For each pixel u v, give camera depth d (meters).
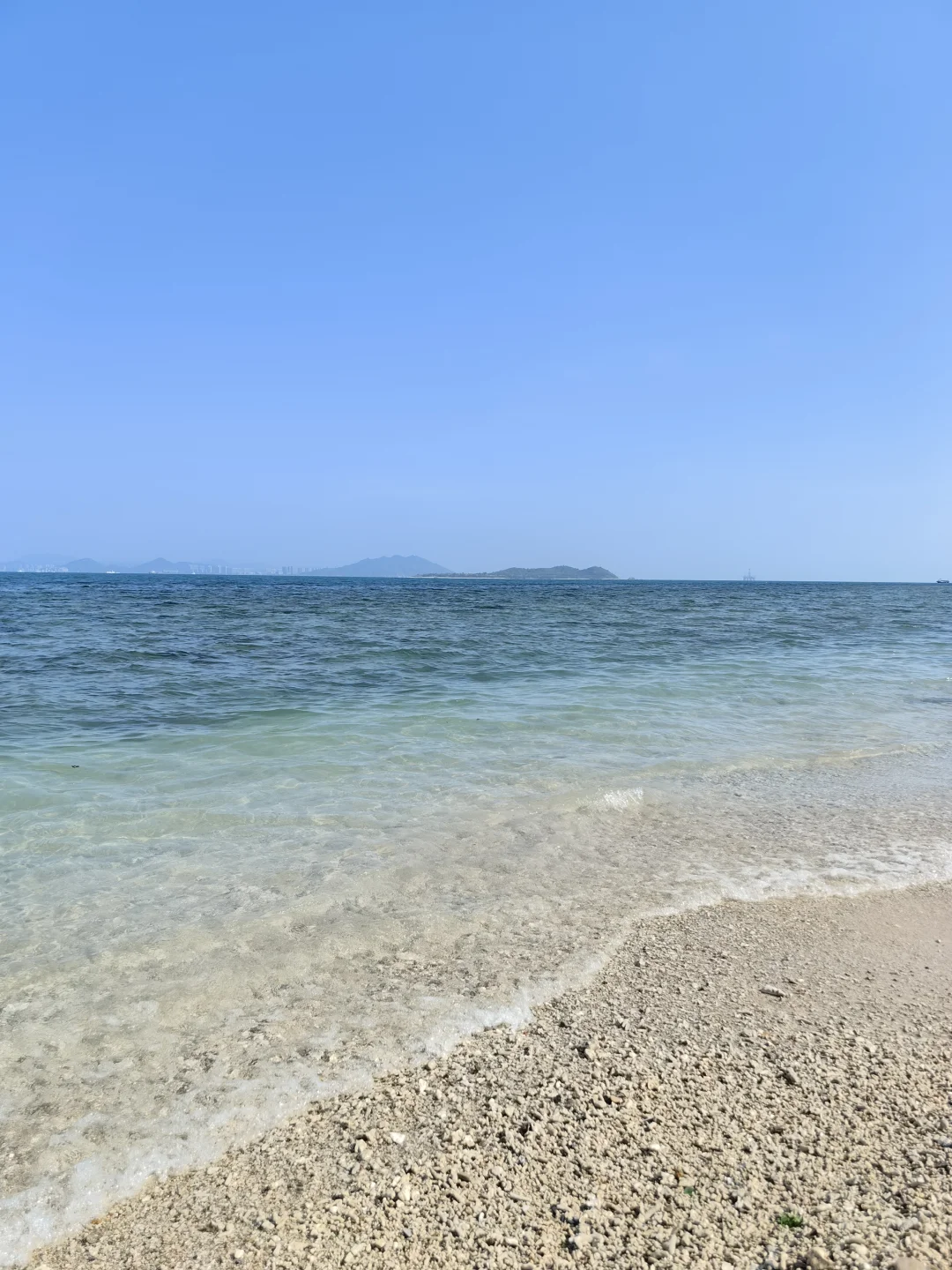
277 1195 3.05
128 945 5.05
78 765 9.37
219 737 10.91
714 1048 4.02
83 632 26.19
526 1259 2.69
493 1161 3.19
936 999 4.56
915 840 7.42
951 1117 3.43
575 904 5.84
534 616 39.03
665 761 10.10
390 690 15.20
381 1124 3.45
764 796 8.80
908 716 13.83
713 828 7.64
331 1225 2.88
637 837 7.34
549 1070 3.83
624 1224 2.84
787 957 5.08
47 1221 2.95
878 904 5.96
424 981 4.70
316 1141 3.35
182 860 6.48
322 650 21.84
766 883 6.32
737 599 69.94
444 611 43.44
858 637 30.03
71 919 5.39
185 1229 2.89
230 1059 3.92
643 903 5.89
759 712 13.77
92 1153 3.29
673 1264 2.65
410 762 9.73
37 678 15.98
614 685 16.06
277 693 14.67
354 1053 3.99
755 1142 3.27
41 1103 3.58
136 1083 3.74
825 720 13.27
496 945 5.18
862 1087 3.66
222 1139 3.38
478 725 11.95
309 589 90.31
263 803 8.01
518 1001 4.50
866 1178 3.04
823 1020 4.31
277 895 5.84
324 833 7.17
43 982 4.59
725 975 4.82
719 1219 2.85
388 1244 2.78
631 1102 3.57
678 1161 3.17
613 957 5.04
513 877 6.32
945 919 5.72
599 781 9.10
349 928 5.36
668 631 30.84
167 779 8.84
